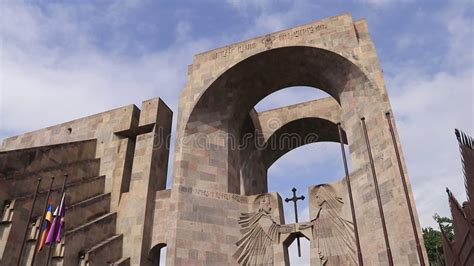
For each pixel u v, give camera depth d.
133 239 20.47
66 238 17.94
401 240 15.29
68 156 23.31
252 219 20.19
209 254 18.64
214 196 20.39
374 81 19.12
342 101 20.98
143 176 22.38
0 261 16.08
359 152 19.05
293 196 21.22
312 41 21.30
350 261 17.44
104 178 23.77
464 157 7.12
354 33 20.86
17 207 17.50
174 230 18.56
